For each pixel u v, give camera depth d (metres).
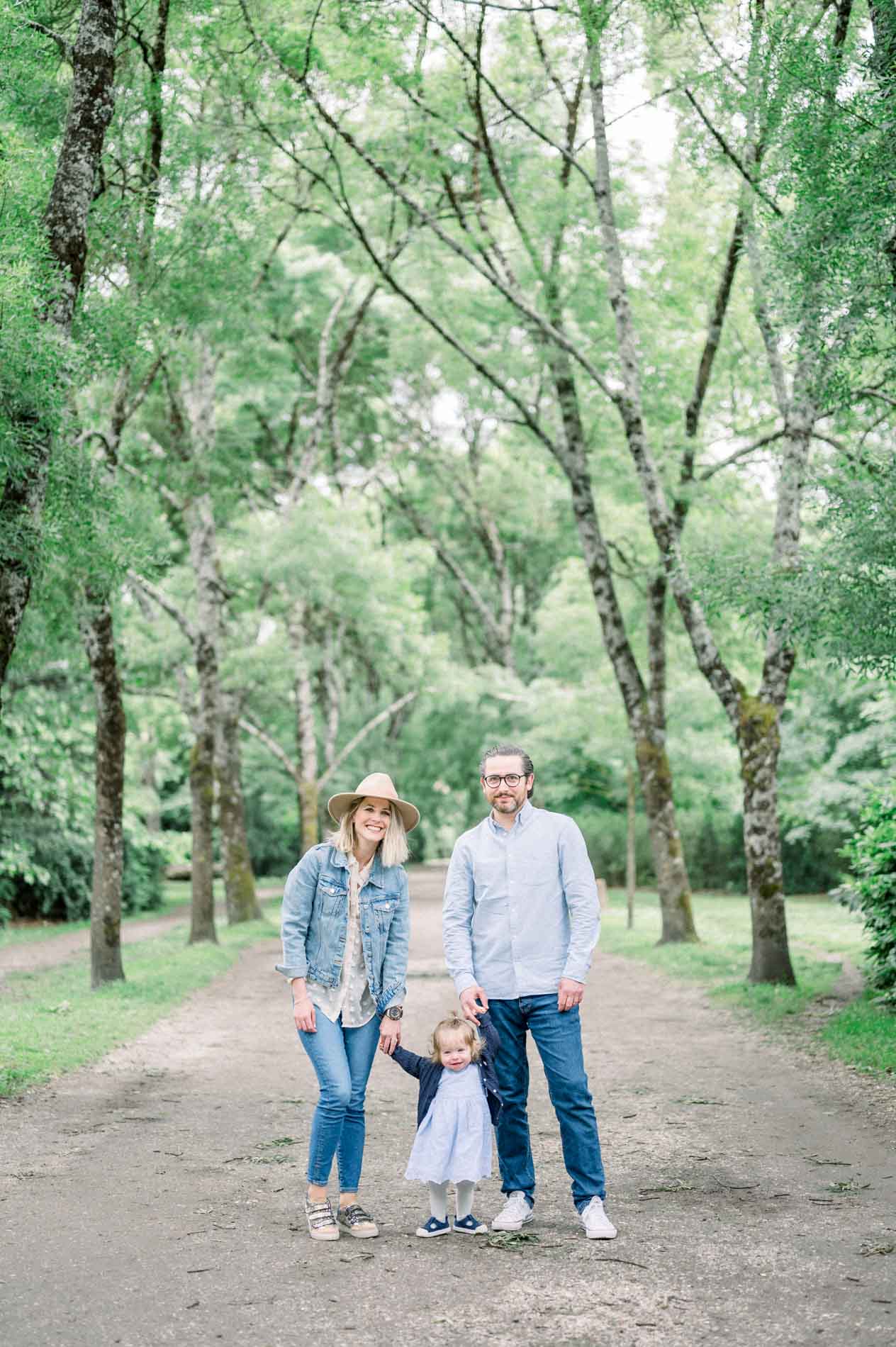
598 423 19.42
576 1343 3.86
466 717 39.81
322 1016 5.17
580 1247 4.90
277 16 12.45
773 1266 4.60
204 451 20.64
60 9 10.27
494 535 42.72
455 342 17.66
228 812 27.66
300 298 26.58
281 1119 7.62
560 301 17.22
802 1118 7.45
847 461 10.27
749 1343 3.83
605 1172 6.21
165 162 12.35
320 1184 5.10
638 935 23.36
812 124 8.91
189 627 22.55
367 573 26.72
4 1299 4.32
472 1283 4.46
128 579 15.29
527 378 20.42
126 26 11.23
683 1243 4.93
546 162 16.42
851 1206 5.43
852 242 8.63
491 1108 5.10
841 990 13.55
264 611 28.84
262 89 13.38
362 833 5.30
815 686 21.41
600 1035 11.43
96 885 15.08
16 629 8.77
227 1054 10.41
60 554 10.38
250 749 39.78
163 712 30.05
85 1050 10.03
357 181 18.80
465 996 5.20
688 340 18.50
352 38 12.71
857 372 10.00
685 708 27.09
